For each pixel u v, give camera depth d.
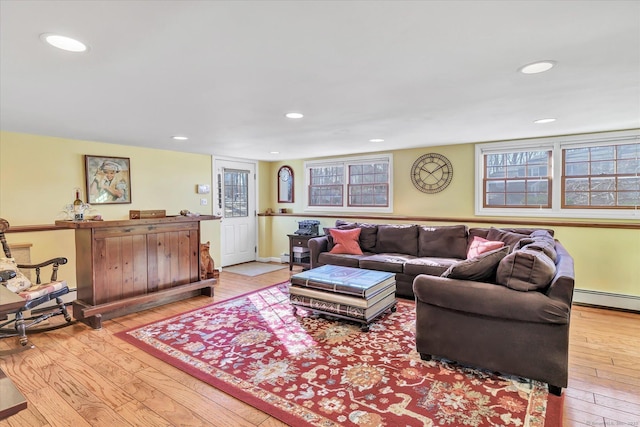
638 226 3.66
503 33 1.52
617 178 3.88
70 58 1.74
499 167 4.57
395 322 3.34
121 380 2.29
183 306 3.88
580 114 3.04
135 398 2.09
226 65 1.87
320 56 1.76
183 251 4.14
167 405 2.02
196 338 2.97
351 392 2.13
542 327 2.11
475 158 4.65
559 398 2.06
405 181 5.23
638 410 1.96
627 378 2.30
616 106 2.77
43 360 2.58
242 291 4.52
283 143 4.60
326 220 5.95
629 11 1.33
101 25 1.41
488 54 1.75
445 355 2.44
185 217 4.11
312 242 4.97
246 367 2.46
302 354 2.66
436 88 2.29
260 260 6.71
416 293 2.51
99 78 2.04
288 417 1.90
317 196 6.32
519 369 2.18
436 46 1.65
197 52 1.70
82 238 3.40
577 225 3.97
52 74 1.96
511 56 1.78
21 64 1.81
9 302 1.24
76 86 2.18
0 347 2.82
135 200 4.77
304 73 1.99
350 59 1.80
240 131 3.73
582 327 3.24
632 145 3.78
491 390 2.15
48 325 3.31
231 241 6.21
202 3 1.25
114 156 4.53
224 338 2.97
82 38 1.53
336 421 1.86
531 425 1.81
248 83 2.16
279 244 6.64
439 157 4.92
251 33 1.50
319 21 1.40
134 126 3.42
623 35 1.54
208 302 4.03
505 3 1.27
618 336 3.01
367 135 4.04
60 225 3.29
